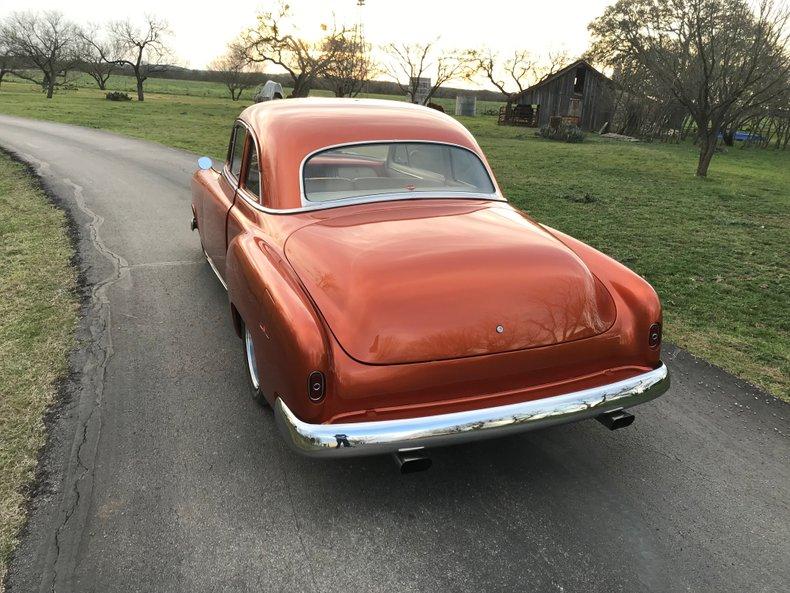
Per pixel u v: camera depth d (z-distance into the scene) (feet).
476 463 10.51
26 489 9.50
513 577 8.03
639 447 11.03
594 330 9.20
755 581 8.02
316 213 10.94
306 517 9.07
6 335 15.06
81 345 14.52
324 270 8.91
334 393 8.05
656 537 8.79
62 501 9.25
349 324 8.20
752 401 12.71
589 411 8.90
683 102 61.05
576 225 32.01
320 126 11.84
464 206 11.64
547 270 9.23
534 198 40.96
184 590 7.73
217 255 15.26
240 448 10.68
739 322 17.88
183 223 26.96
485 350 8.42
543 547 8.56
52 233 24.70
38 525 8.75
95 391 12.44
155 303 17.26
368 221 10.38
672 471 10.34
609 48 162.40
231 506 9.25
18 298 17.56
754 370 14.19
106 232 25.03
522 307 8.72
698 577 8.07
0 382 12.74
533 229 10.59
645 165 71.26
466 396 8.54
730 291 20.94
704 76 59.31
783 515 9.29
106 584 7.79
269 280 8.91
